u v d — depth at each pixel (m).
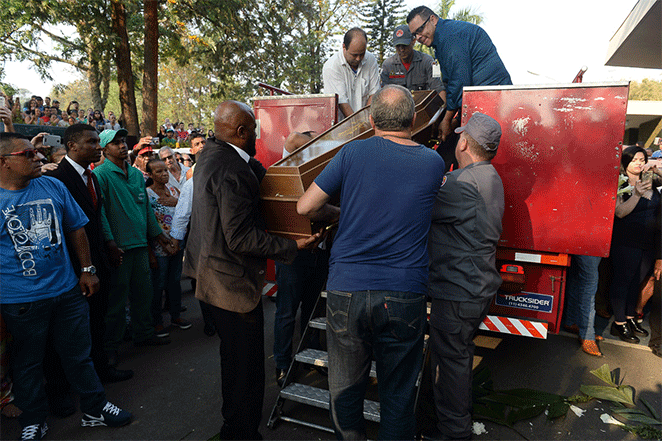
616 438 2.57
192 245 2.20
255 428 2.31
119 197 3.36
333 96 3.67
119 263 3.23
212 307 2.17
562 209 2.68
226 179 2.00
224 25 18.11
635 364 3.48
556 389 3.11
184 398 2.99
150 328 3.83
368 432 2.60
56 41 16.45
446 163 3.78
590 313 3.65
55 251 2.36
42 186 2.37
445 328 2.30
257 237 2.02
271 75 20.95
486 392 2.99
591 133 2.56
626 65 8.02
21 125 7.14
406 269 1.83
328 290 1.92
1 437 2.55
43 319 2.33
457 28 3.26
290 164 2.32
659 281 4.24
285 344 3.07
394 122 1.89
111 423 2.63
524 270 2.90
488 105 2.78
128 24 16.16
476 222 2.22
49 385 2.75
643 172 3.75
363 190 1.83
